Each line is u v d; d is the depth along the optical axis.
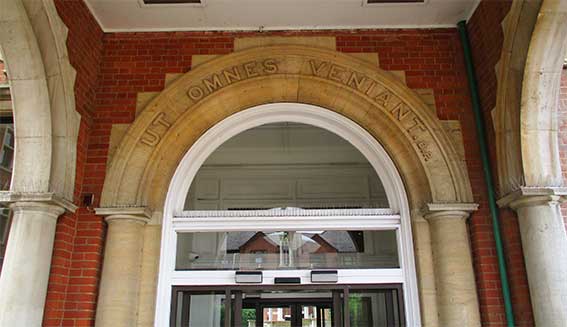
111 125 5.10
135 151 4.96
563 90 5.09
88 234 4.64
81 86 4.89
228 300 4.89
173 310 4.85
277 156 5.65
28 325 3.90
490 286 4.45
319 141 5.63
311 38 5.45
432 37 5.49
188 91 5.22
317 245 5.12
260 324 4.93
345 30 5.51
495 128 4.67
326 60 5.30
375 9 5.27
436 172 4.88
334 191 5.43
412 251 4.89
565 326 3.83
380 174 5.38
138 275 4.66
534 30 4.11
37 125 4.31
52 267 4.31
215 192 5.44
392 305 4.84
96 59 5.28
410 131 5.05
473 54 5.27
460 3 5.19
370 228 5.11
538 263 4.04
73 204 4.52
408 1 5.16
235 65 5.32
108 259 4.54
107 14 5.28
